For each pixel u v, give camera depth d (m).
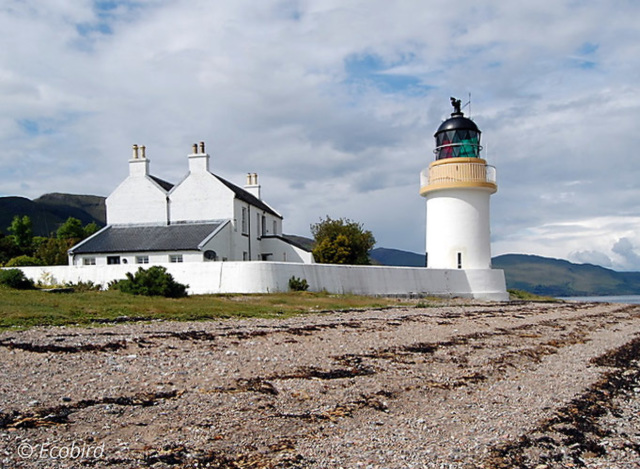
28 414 8.41
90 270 29.42
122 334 14.98
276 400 9.89
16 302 19.20
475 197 38.75
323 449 7.91
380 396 10.58
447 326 20.03
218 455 7.48
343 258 44.59
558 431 9.17
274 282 28.45
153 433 8.07
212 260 33.78
